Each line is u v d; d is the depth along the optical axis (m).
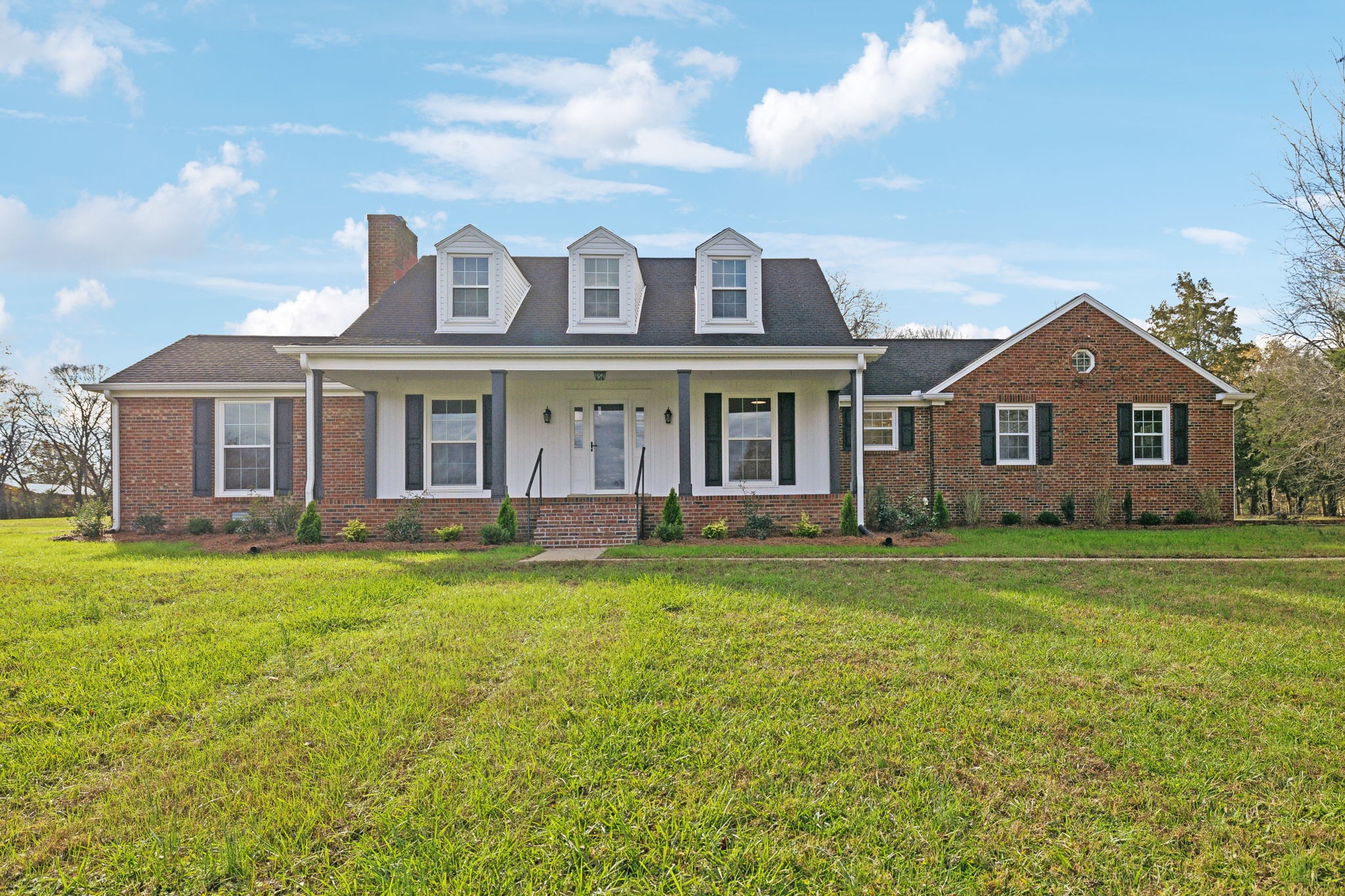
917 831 3.16
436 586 8.18
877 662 5.28
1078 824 3.26
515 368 13.74
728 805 3.35
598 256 15.16
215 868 2.89
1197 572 9.44
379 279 18.19
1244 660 5.43
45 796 3.54
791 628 6.20
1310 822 3.29
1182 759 3.85
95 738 4.12
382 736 4.08
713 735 4.07
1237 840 3.16
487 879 2.80
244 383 16.33
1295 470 20.64
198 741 4.08
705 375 15.28
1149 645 5.82
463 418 15.66
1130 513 17.91
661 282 17.30
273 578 8.73
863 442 17.02
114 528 16.30
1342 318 16.58
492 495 13.59
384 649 5.62
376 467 15.38
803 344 14.72
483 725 4.19
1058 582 8.66
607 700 4.52
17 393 32.69
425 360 13.66
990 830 3.21
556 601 7.27
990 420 18.22
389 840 3.07
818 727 4.19
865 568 9.60
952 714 4.38
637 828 3.18
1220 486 18.23
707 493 15.66
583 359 13.81
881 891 2.77
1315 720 4.35
